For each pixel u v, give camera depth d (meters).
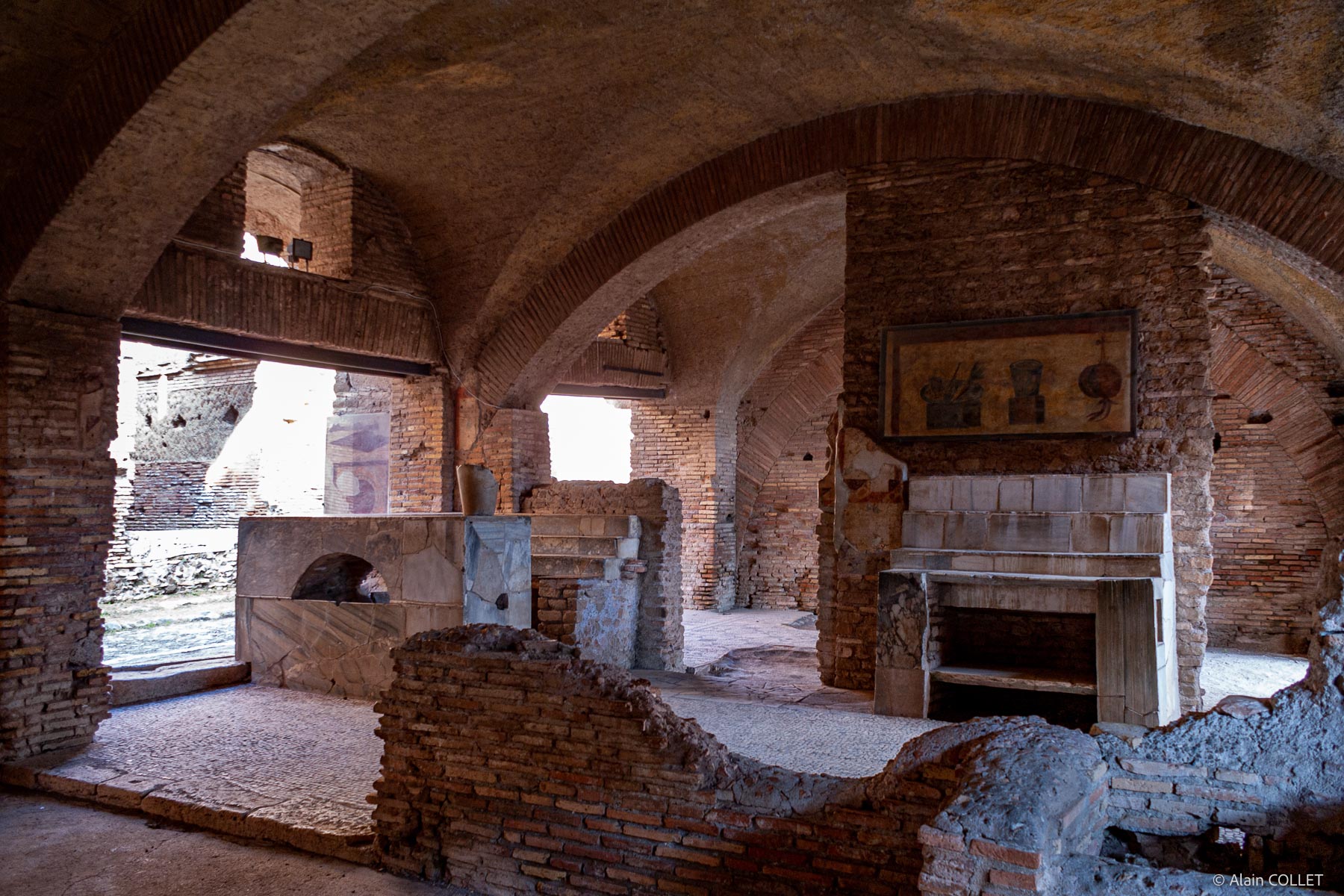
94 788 5.97
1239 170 7.10
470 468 8.53
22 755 6.47
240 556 8.91
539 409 11.38
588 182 9.55
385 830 5.05
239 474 17.27
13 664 6.46
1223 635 12.18
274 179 10.71
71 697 6.75
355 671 8.23
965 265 8.12
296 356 9.77
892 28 7.05
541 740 4.71
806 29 7.25
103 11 5.96
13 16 5.79
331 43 5.82
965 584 7.33
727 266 13.65
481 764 4.87
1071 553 7.34
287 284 9.32
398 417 11.72
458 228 10.42
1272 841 3.88
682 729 4.48
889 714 7.34
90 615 6.94
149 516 16.72
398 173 10.02
